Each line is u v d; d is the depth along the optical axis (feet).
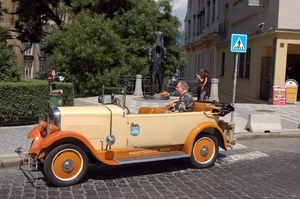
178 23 90.17
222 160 26.55
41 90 35.94
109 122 21.11
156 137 22.36
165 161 25.77
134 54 82.12
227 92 91.09
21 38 110.52
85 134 20.63
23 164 24.04
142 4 84.89
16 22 107.65
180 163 25.34
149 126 22.12
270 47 69.56
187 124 23.29
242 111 52.19
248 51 76.59
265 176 22.70
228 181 21.47
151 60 61.87
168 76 88.48
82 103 56.80
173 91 77.15
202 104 25.21
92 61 70.74
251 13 73.97
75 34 71.51
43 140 19.48
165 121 22.54
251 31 74.90
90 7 88.48
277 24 60.80
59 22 103.50
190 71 154.92
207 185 20.63
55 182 19.65
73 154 20.02
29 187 19.71
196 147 23.88
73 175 20.12
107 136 21.02
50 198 18.03
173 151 23.45
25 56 168.55
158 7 86.74
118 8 86.74
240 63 82.48
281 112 52.31
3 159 23.84
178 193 19.15
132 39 82.33
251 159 27.12
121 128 21.39
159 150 22.90
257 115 37.81
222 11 100.22
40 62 181.57
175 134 22.91
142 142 22.00
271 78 62.90
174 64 90.02
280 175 23.02
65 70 71.72
